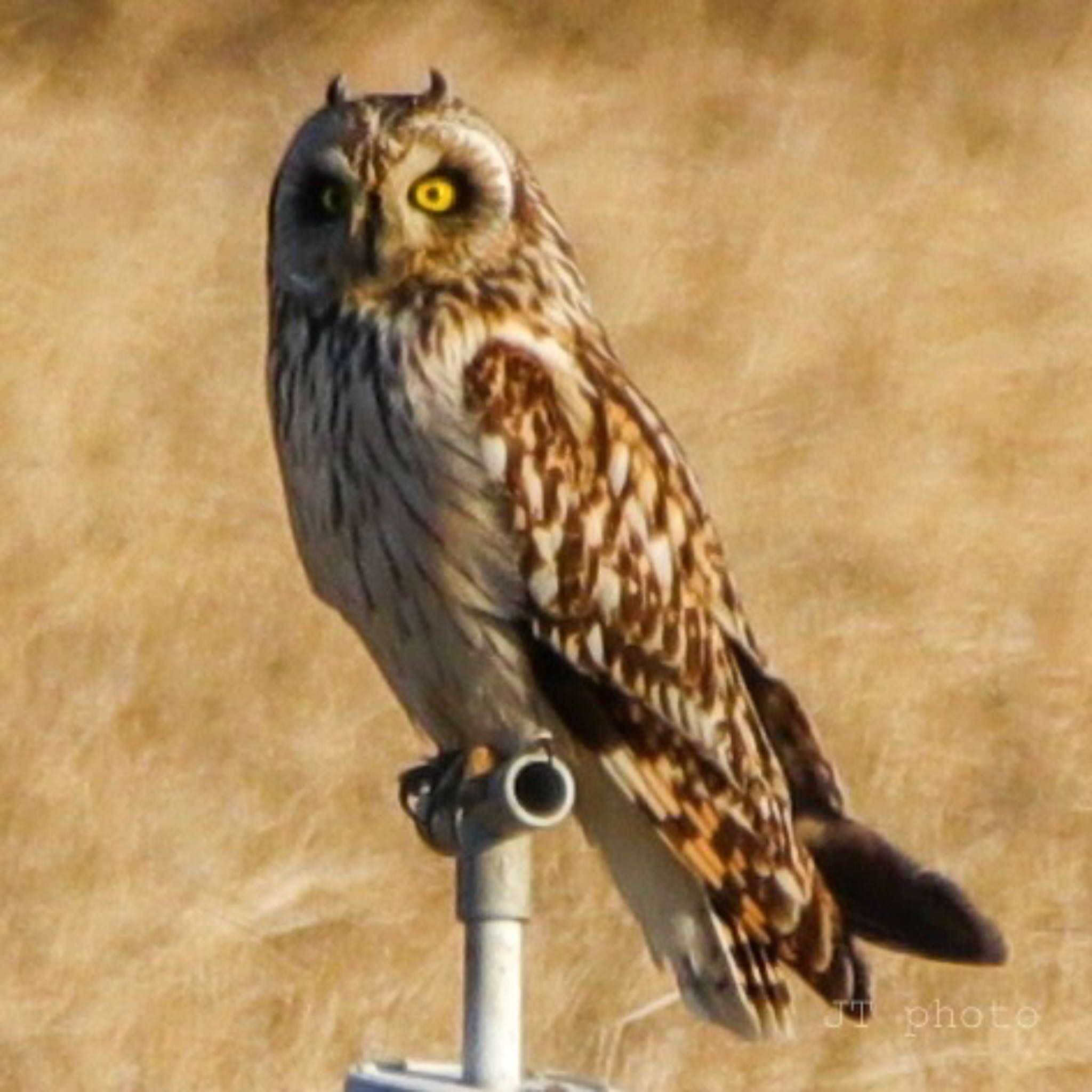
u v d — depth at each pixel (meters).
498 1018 7.46
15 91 25.59
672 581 9.00
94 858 14.42
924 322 21.81
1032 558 17.89
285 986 13.57
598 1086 7.53
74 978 13.70
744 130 25.73
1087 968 13.73
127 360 20.38
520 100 26.33
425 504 8.81
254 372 20.30
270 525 17.77
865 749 15.43
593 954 13.49
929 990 13.37
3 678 15.83
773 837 8.68
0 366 20.09
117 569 17.05
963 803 15.09
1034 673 16.41
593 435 8.94
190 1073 13.23
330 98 9.06
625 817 8.90
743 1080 13.12
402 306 8.84
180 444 19.08
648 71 26.84
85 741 15.29
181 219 23.17
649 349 21.22
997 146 25.47
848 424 19.91
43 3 26.80
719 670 9.02
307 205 8.91
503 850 7.47
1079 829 14.90
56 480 18.30
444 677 9.01
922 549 17.94
